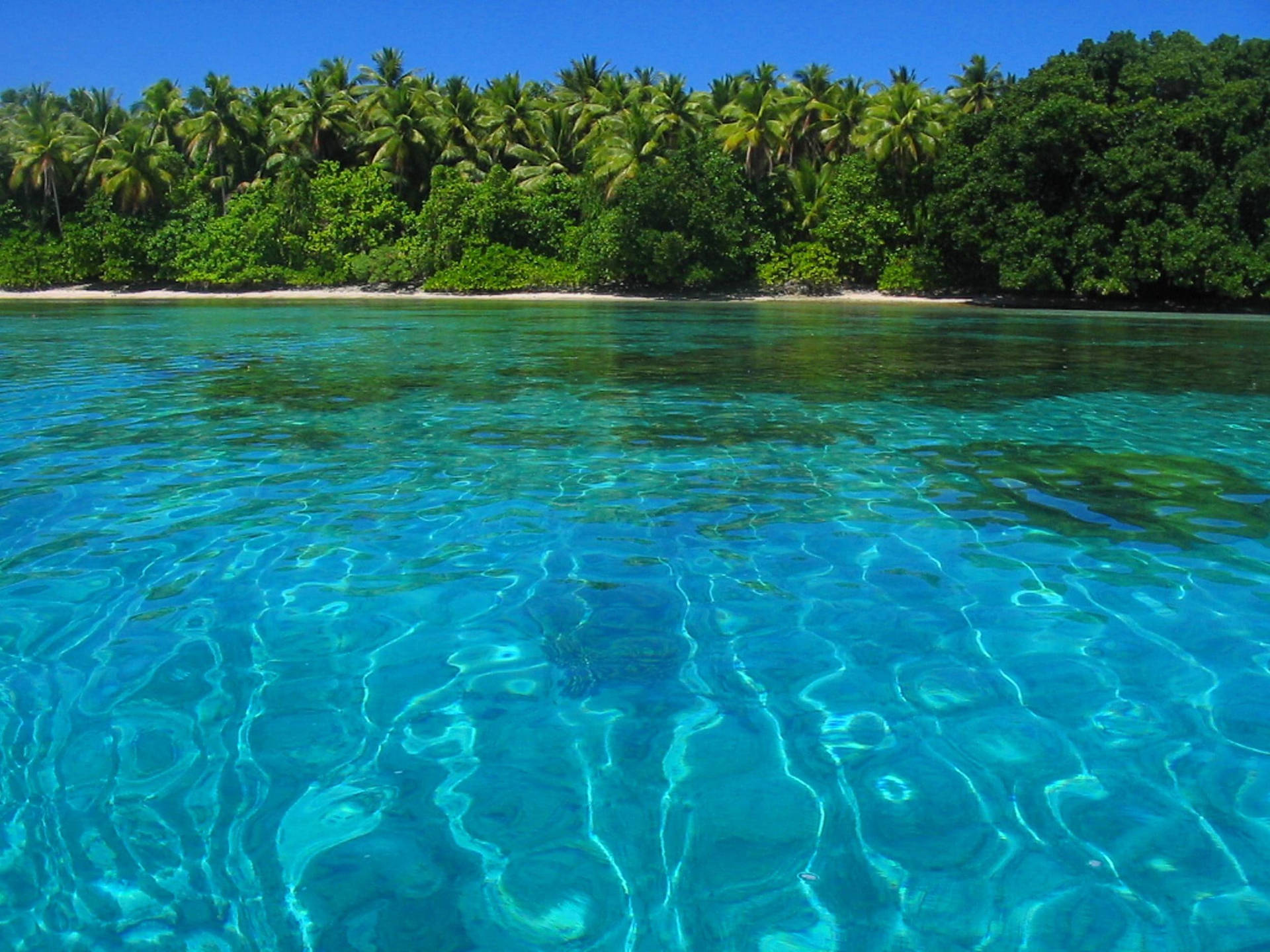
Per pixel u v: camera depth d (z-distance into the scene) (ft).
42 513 17.83
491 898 7.61
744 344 52.54
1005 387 35.04
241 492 19.49
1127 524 17.40
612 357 45.34
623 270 117.08
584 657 11.99
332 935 7.21
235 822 8.59
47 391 32.96
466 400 31.42
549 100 148.25
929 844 8.30
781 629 12.85
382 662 11.83
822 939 7.17
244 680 11.33
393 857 8.11
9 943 7.16
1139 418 28.43
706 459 22.71
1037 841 8.33
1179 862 8.07
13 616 13.08
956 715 10.57
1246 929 7.29
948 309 98.22
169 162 133.49
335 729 10.24
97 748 9.82
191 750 9.78
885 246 117.50
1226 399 32.12
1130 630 12.78
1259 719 10.43
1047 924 7.32
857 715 10.59
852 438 25.36
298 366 40.88
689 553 15.88
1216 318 82.74
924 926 7.31
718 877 7.88
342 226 129.18
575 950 7.07
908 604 13.71
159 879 7.85
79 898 7.62
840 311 91.30
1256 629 12.76
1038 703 10.82
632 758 9.69
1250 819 8.64
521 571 15.03
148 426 26.43
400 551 15.93
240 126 140.67
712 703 10.85
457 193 123.34
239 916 7.41
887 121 114.52
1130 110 93.97
